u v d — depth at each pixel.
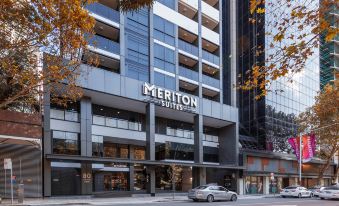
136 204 25.44
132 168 39.19
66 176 32.56
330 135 46.28
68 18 13.50
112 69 37.84
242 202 29.38
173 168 36.69
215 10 50.03
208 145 49.41
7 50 17.62
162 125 43.50
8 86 22.77
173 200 31.19
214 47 50.03
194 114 43.53
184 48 44.53
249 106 59.12
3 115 27.47
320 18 7.90
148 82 39.25
